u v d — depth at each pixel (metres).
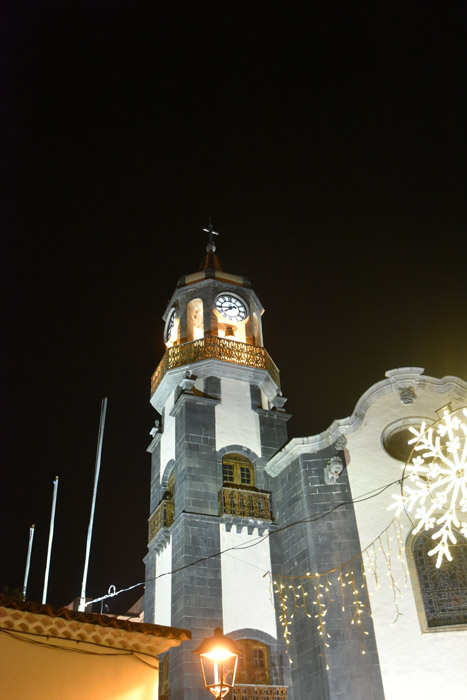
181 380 28.47
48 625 12.12
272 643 21.84
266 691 20.67
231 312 30.58
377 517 22.12
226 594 22.36
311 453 24.12
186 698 19.77
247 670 21.22
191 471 24.80
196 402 26.80
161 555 25.59
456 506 21.80
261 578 23.14
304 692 20.55
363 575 21.12
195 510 23.89
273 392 29.70
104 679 12.45
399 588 20.69
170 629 13.52
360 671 19.45
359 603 20.61
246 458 26.55
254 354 29.33
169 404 29.38
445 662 19.33
